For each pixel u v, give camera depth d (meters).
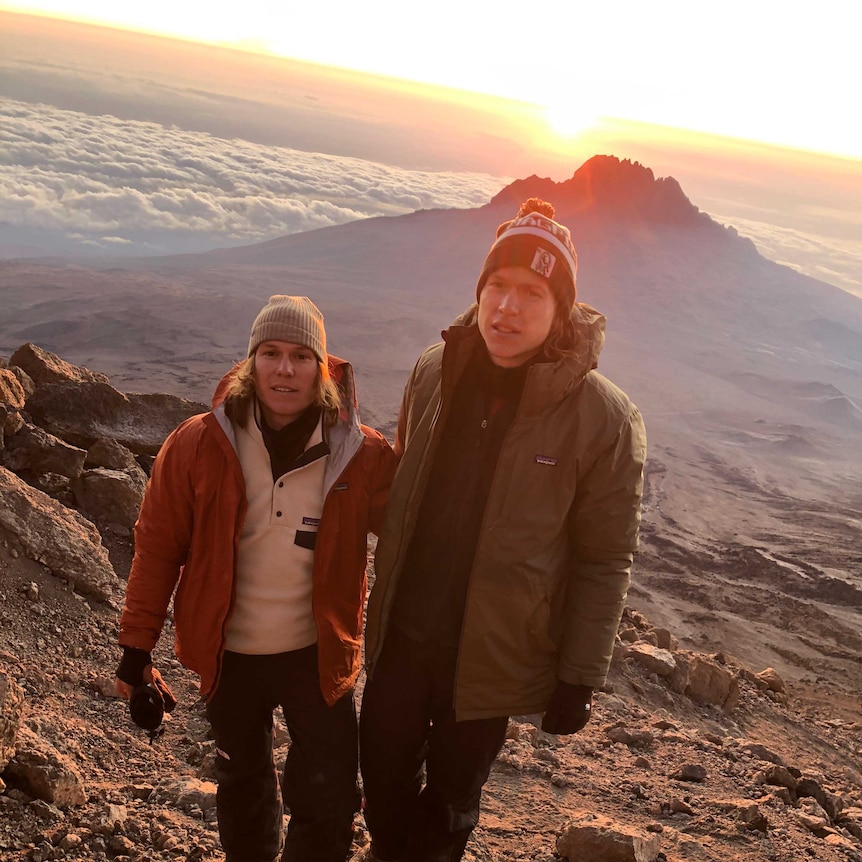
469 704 2.40
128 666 2.40
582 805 4.04
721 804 4.25
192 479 2.38
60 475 6.15
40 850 2.67
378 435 2.61
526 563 2.34
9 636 4.18
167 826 2.98
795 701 19.31
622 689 6.94
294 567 2.44
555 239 2.29
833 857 3.88
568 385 2.28
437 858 2.57
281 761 3.62
